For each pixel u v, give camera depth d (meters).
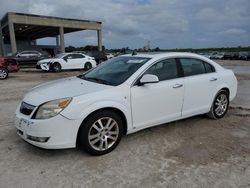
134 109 4.13
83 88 3.97
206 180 3.20
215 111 5.54
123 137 4.56
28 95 4.03
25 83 12.11
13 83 12.10
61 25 30.98
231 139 4.52
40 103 3.60
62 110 3.51
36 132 3.51
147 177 3.27
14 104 7.25
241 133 4.82
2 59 14.09
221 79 5.50
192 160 3.73
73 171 3.42
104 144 3.88
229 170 3.44
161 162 3.66
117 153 3.94
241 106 6.90
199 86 5.02
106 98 3.81
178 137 4.60
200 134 4.75
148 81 4.06
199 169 3.47
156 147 4.16
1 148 4.11
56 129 3.50
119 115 4.08
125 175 3.32
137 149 4.09
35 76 15.55
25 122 3.63
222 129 5.03
